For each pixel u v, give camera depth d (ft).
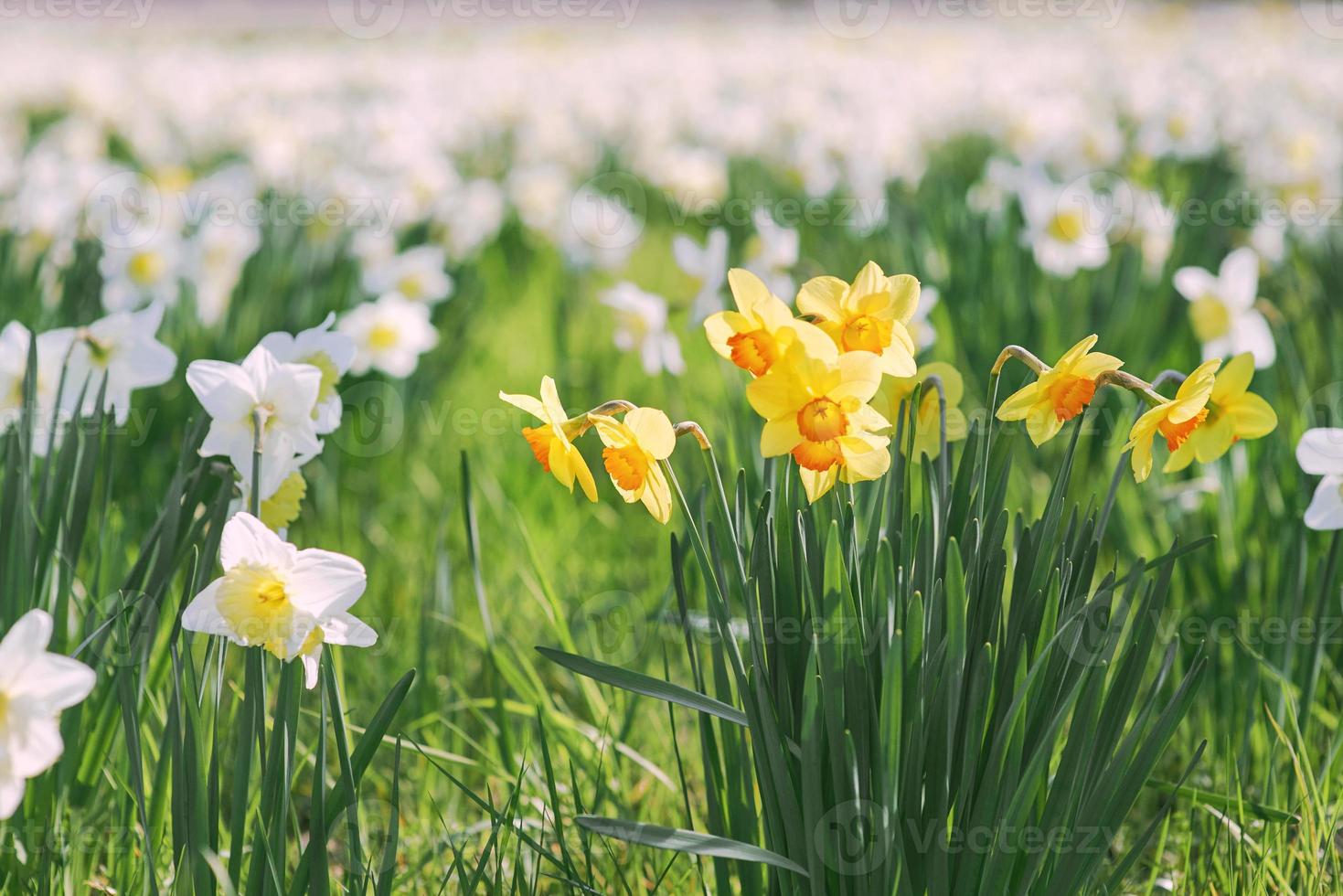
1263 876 8.61
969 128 32.09
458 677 9.98
